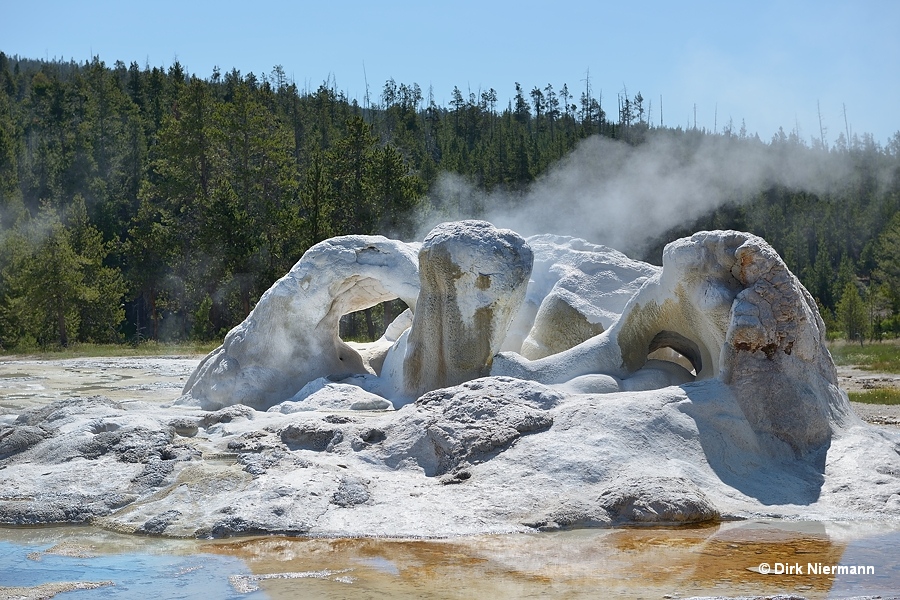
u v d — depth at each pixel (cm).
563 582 613
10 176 7569
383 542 708
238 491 798
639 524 753
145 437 920
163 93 9462
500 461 827
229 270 4978
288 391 1229
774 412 895
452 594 592
